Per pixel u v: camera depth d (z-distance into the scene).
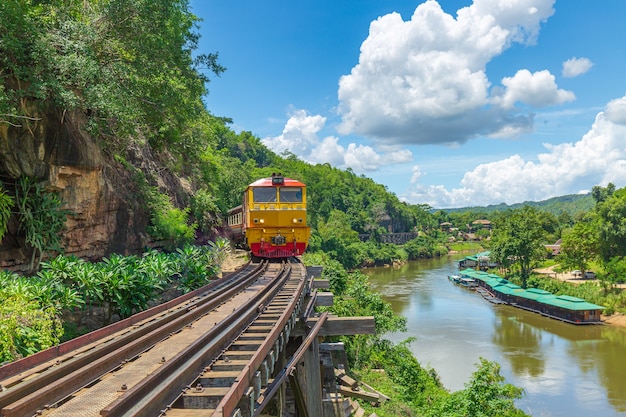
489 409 18.64
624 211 63.59
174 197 29.78
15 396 5.38
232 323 10.06
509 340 38.72
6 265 14.44
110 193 19.00
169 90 20.58
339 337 25.25
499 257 71.88
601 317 47.09
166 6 18.20
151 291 14.73
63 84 15.17
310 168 157.62
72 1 17.33
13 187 14.94
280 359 14.62
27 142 14.59
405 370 24.78
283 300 13.67
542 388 28.50
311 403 11.92
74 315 14.42
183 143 31.70
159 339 8.80
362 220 130.38
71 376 6.00
